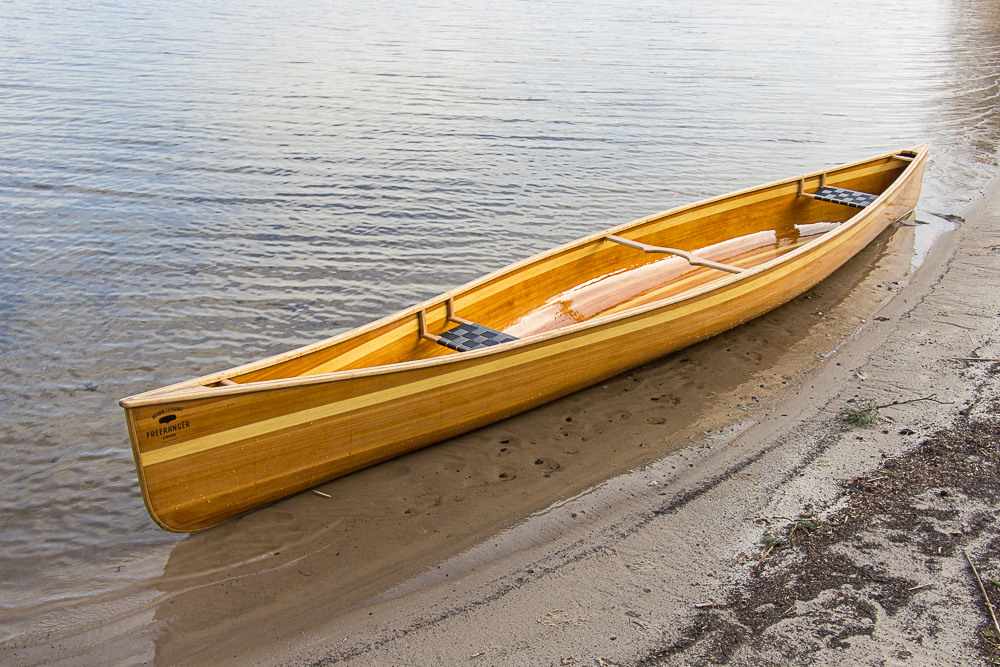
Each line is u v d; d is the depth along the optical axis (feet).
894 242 32.71
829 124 54.19
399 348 20.42
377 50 81.97
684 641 12.91
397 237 34.60
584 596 14.15
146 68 70.18
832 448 18.37
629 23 106.11
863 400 20.48
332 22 102.68
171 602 14.51
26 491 18.19
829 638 12.73
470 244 34.09
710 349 24.00
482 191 40.63
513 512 16.65
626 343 21.57
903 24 107.86
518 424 20.03
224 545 15.84
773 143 49.67
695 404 20.84
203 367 24.12
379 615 13.94
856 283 28.66
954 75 71.15
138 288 29.22
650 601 13.93
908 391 20.76
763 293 25.21
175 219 35.96
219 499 15.66
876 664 12.14
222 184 40.73
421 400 17.81
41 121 51.47
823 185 33.91
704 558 14.97
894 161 36.32
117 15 104.47
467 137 50.26
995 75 70.85
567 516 16.48
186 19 102.99
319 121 53.21
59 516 17.30
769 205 32.14
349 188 40.60
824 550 14.88
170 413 14.20
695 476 17.67
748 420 19.94
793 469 17.66
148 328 26.32
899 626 12.87
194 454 14.85
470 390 18.62
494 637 13.29
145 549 16.07
